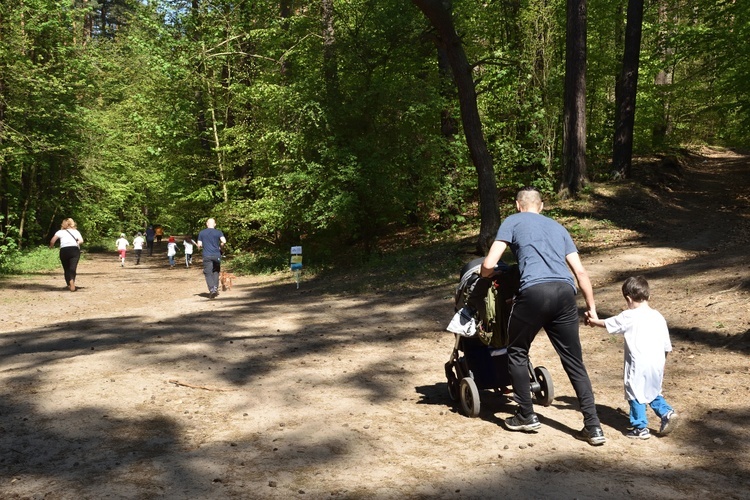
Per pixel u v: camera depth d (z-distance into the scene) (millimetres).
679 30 22219
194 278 21156
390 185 17234
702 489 3549
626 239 15016
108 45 38250
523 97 21078
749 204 18000
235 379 6254
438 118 19719
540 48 20906
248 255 23891
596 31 24812
